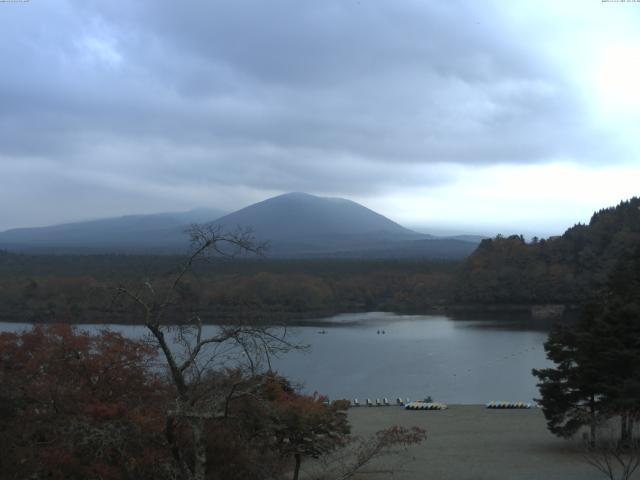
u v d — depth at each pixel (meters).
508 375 68.06
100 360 19.34
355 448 28.34
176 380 14.95
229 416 15.60
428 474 24.84
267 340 15.39
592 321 29.14
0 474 14.97
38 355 19.72
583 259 158.50
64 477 16.03
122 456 16.38
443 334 108.31
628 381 26.05
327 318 143.12
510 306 161.12
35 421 17.23
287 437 21.88
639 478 22.41
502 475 24.38
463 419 39.09
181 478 15.96
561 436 28.72
